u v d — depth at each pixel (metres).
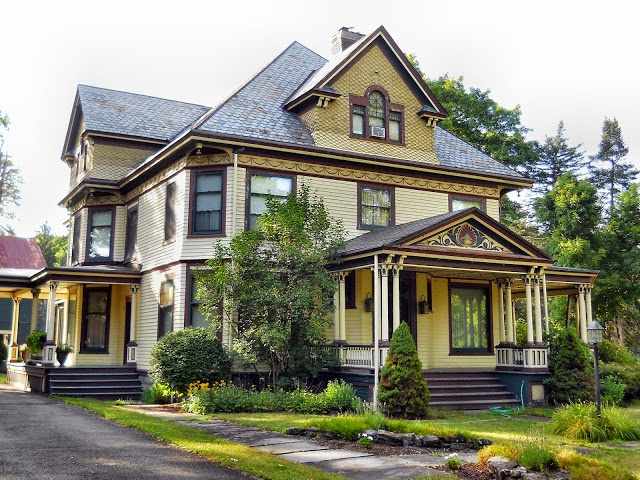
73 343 25.12
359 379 17.28
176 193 20.22
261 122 20.42
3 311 44.97
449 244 18.03
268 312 17.27
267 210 18.98
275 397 15.92
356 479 8.45
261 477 8.25
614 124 62.38
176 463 8.95
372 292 20.28
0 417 13.77
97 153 24.45
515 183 23.89
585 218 30.00
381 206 21.55
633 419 15.42
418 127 22.77
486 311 22.45
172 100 28.22
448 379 18.58
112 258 24.38
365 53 21.95
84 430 11.89
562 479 8.61
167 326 20.00
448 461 9.24
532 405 18.08
